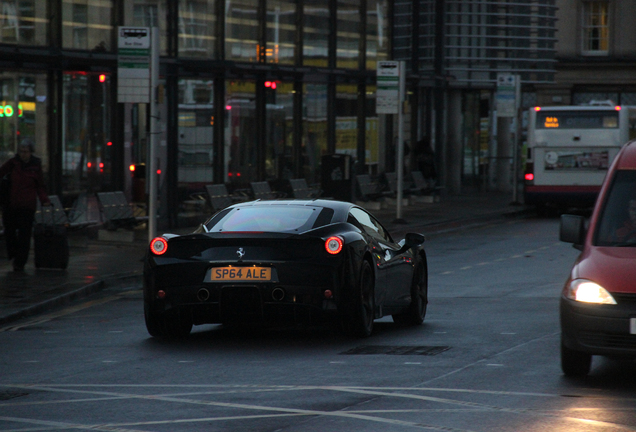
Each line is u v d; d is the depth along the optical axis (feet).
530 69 414.41
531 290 161.07
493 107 428.56
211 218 115.44
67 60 225.15
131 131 248.73
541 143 331.98
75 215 234.38
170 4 256.11
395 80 271.08
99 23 240.32
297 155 306.76
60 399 81.61
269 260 105.19
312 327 124.16
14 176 173.88
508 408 76.64
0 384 88.99
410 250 126.41
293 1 305.12
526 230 275.80
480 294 157.17
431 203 357.00
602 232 92.48
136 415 74.90
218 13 273.13
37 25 225.56
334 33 323.98
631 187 95.30
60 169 227.61
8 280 164.86
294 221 111.34
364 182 326.65
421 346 107.65
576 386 85.40
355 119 338.13
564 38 535.60
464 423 71.72
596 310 84.17
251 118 287.48
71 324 129.49
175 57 253.03
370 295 112.98
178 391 84.12
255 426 70.85
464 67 404.77
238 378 89.76
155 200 186.29
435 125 382.22
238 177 282.77
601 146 328.49
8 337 119.03
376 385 86.02
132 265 186.80
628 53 533.96
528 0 420.36
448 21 401.90
